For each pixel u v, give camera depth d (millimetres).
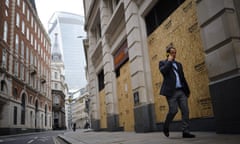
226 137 4344
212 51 5289
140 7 9953
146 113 9133
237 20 4977
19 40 35781
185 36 7207
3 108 28656
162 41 8609
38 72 47000
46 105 53281
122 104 12883
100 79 19000
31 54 42438
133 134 8883
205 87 6273
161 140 5156
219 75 5082
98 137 9234
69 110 133625
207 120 6160
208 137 4688
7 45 30328
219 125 4984
